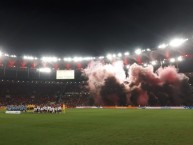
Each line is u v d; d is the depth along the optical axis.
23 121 30.61
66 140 16.20
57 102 96.31
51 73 107.31
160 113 46.25
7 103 90.06
